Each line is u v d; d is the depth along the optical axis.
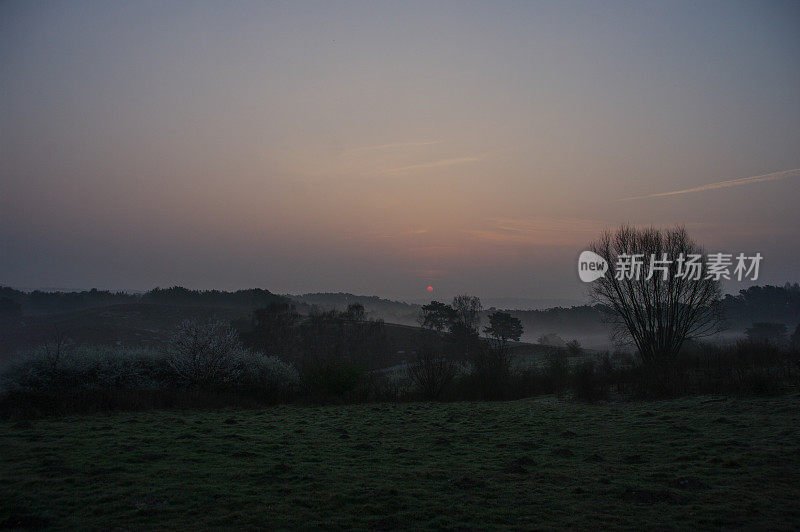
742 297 124.56
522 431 14.69
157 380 24.62
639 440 12.46
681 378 22.83
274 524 6.66
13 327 108.75
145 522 6.65
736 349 30.16
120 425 15.22
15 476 8.70
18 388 20.30
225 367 26.11
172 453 10.87
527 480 8.93
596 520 6.86
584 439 12.94
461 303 95.75
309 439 13.32
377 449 11.95
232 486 8.38
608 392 24.06
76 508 7.14
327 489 8.30
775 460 9.62
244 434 14.03
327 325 87.88
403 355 77.19
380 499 7.78
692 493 7.90
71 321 114.38
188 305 135.62
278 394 25.97
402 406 23.62
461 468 9.90
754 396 18.02
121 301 159.88
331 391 27.42
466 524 6.72
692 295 31.45
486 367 29.91
